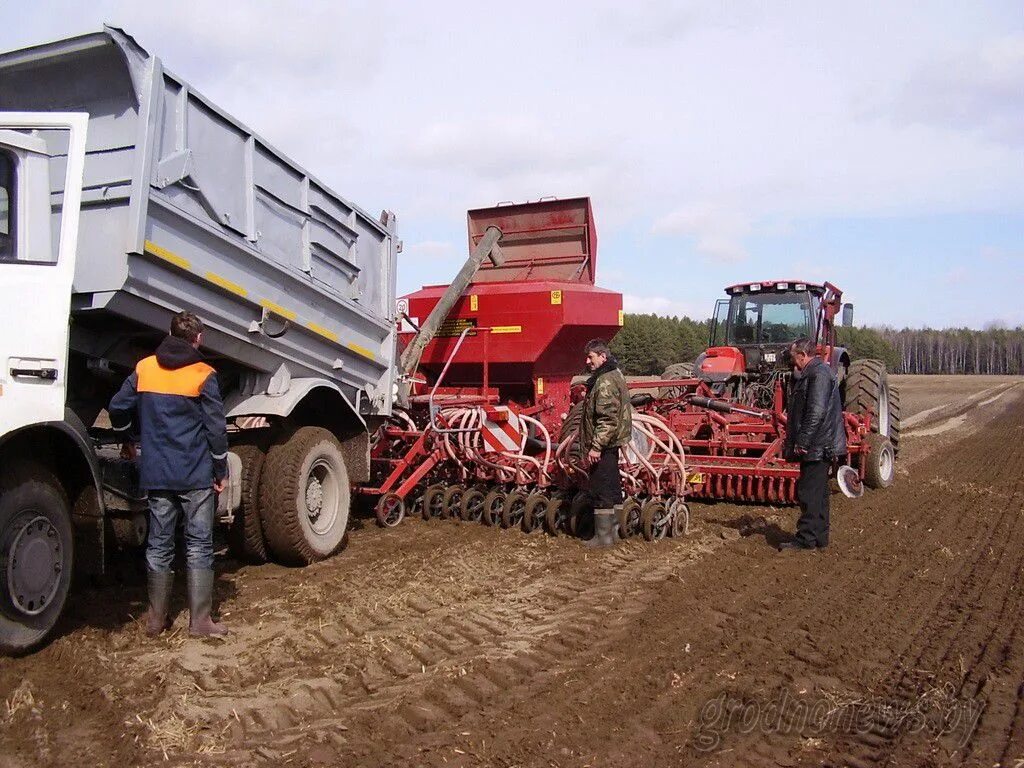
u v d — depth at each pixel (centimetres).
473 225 1130
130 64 500
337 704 414
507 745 370
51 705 396
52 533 457
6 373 429
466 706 412
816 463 769
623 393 746
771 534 838
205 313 575
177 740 366
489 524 837
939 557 748
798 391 778
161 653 470
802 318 1338
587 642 508
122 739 365
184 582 615
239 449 658
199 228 552
